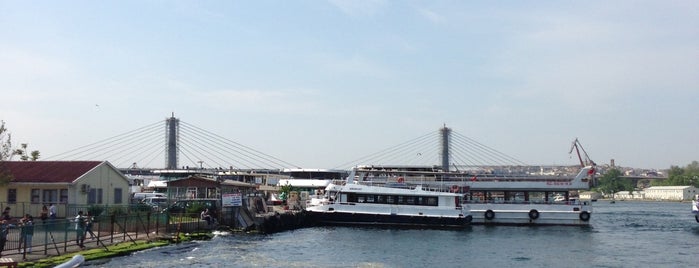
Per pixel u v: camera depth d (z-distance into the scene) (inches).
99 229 1834.4
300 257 2001.7
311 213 3218.5
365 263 1913.1
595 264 2018.9
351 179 3563.0
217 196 3038.9
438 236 2783.0
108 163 2588.6
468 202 3496.6
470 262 2004.2
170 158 6471.5
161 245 2032.5
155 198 3206.2
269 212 3225.9
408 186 3398.1
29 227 1515.7
